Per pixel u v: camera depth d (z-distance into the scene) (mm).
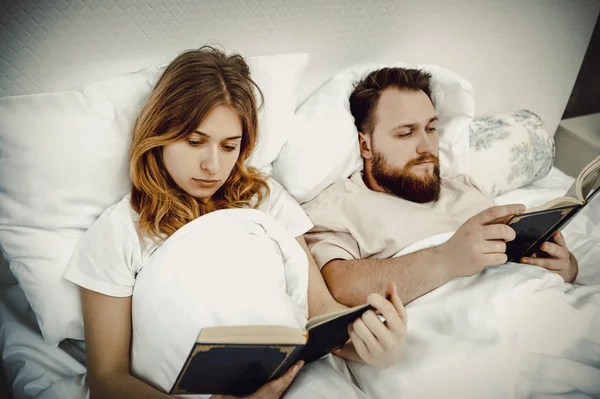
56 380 875
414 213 1160
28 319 1010
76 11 956
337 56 1299
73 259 872
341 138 1176
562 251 1058
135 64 1055
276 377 774
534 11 1530
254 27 1145
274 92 1096
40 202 893
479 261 948
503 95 1671
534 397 827
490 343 886
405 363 863
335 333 781
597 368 888
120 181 946
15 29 927
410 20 1349
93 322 844
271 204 1072
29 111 870
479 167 1421
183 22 1060
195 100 845
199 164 882
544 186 1583
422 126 1182
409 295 998
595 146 1734
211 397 790
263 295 827
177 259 821
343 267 1056
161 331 791
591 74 1856
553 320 938
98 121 907
